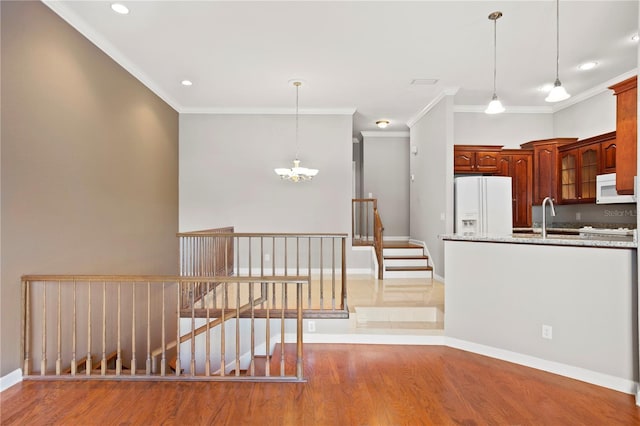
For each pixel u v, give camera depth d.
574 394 2.47
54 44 2.92
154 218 4.96
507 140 6.16
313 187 6.12
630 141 3.22
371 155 8.09
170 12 3.07
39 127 2.77
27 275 2.63
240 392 2.47
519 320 3.01
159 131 5.12
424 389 2.56
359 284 5.36
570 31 3.46
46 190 2.84
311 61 4.11
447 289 3.50
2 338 2.45
